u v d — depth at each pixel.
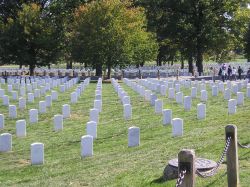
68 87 37.41
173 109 24.03
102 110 24.78
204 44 64.88
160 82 35.44
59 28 57.31
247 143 13.90
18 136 18.45
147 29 65.88
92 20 49.72
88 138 14.41
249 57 89.06
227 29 64.62
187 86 35.81
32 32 54.88
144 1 66.12
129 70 58.94
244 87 34.50
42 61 57.28
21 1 60.75
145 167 12.23
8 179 12.55
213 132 16.45
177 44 68.00
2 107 27.11
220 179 10.38
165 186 10.23
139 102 27.62
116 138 17.39
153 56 62.03
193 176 7.20
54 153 15.44
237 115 20.73
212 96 29.31
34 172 13.04
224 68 50.09
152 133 17.91
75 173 12.47
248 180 10.35
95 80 49.59
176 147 14.44
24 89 32.00
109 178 11.51
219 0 63.66
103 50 50.06
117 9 50.47
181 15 65.19
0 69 67.69
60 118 19.64
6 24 56.00
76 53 51.31
